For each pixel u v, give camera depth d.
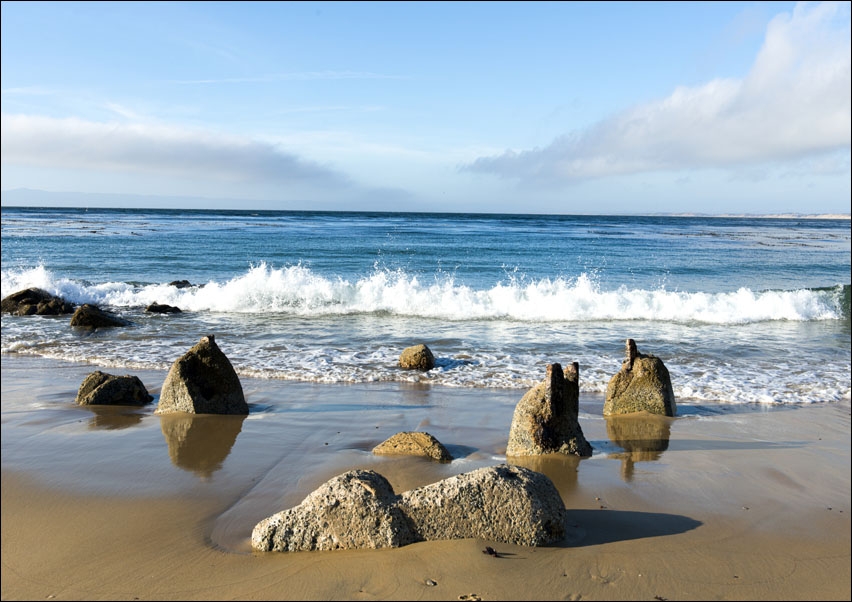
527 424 7.13
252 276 19.84
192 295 19.59
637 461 6.90
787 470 6.60
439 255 35.62
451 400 9.42
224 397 8.60
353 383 10.42
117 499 5.60
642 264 32.78
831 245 52.00
